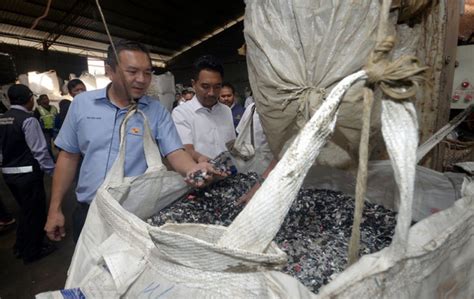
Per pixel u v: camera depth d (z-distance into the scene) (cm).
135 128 100
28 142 184
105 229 59
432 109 85
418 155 65
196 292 38
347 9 55
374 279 38
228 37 975
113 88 101
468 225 51
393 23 60
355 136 64
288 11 59
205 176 84
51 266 196
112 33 826
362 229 74
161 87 507
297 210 83
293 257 63
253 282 37
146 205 81
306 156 38
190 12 798
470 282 54
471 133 146
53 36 845
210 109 160
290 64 60
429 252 42
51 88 605
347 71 56
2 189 357
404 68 35
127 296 44
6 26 721
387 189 85
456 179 73
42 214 201
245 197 88
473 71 124
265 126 72
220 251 36
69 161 108
